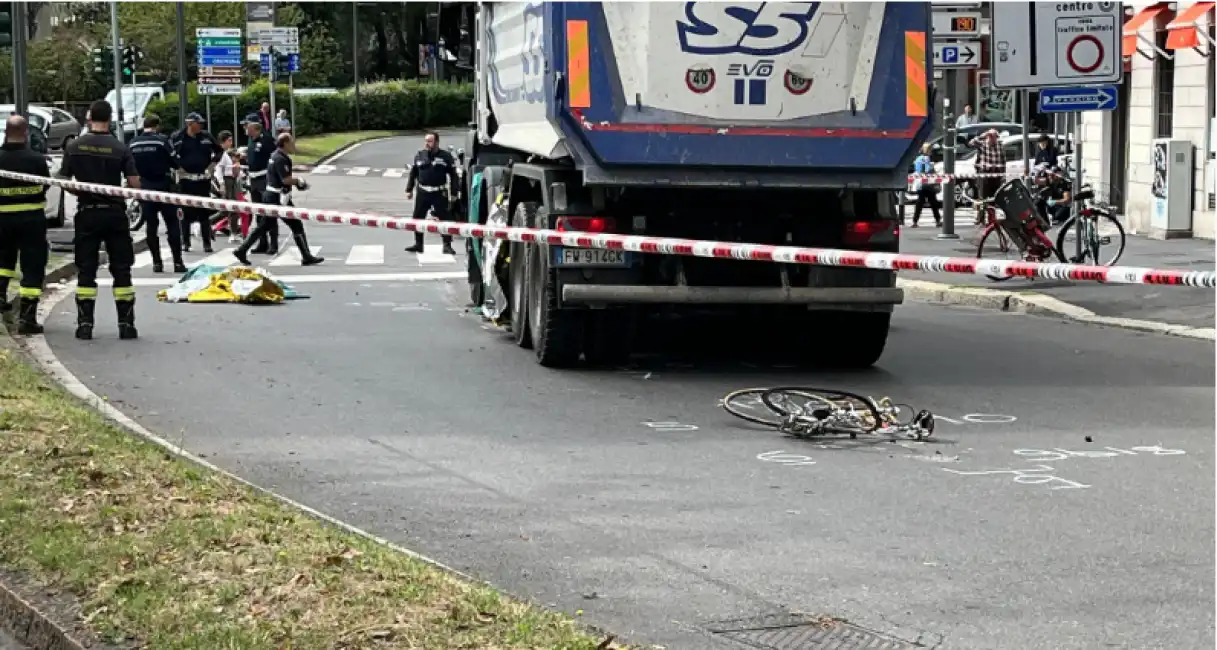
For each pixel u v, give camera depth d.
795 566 6.87
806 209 12.65
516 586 6.57
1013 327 16.17
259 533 6.62
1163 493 8.28
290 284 20.14
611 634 5.63
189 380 12.14
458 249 25.73
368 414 10.75
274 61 52.44
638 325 15.58
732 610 6.22
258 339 14.59
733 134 11.91
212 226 27.78
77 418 9.16
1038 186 25.47
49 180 14.49
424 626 5.39
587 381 12.20
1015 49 18.95
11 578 6.09
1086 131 28.50
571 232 12.09
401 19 92.62
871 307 12.31
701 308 12.91
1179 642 5.75
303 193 42.03
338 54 86.56
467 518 7.82
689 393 11.66
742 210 12.55
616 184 11.88
